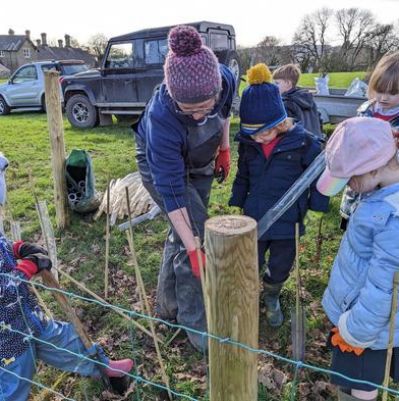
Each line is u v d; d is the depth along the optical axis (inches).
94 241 165.2
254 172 102.1
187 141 84.3
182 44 69.7
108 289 135.7
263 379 98.3
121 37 380.5
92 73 401.7
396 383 96.0
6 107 530.3
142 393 98.0
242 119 94.1
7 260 79.1
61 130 161.6
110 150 309.3
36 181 234.8
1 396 78.7
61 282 139.0
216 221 51.3
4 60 2399.1
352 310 67.2
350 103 290.2
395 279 57.6
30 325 82.0
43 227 127.8
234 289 50.7
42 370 105.4
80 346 88.7
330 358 105.1
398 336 68.4
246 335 53.7
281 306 123.6
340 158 64.1
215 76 72.0
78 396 98.3
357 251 68.7
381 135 62.4
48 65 523.2
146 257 153.2
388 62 93.4
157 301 116.6
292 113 152.0
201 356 106.7
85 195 176.7
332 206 185.2
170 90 73.4
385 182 64.6
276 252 106.3
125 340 113.7
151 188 99.2
